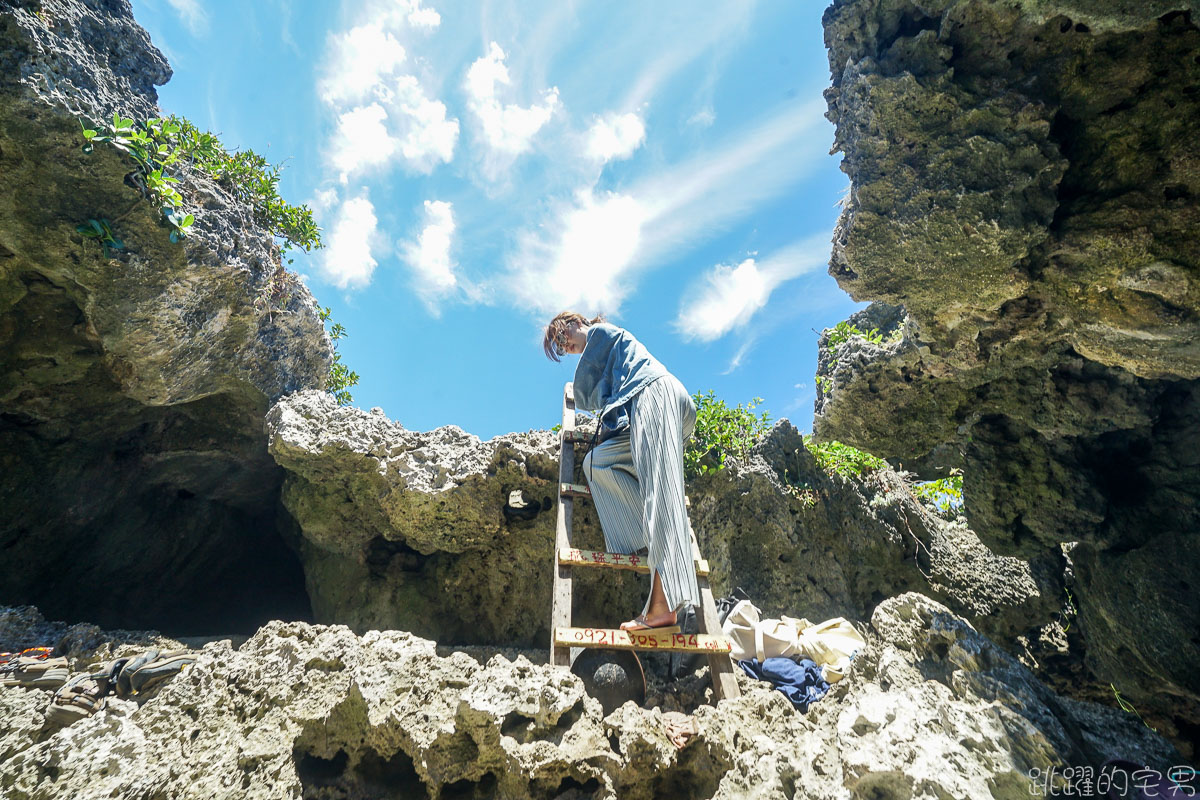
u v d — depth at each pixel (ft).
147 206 12.33
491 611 14.76
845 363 16.81
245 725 8.25
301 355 17.47
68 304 13.91
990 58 10.59
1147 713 18.13
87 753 7.14
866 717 7.59
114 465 16.21
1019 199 10.96
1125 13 9.08
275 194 17.07
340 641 9.06
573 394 13.05
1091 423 15.12
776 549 17.57
